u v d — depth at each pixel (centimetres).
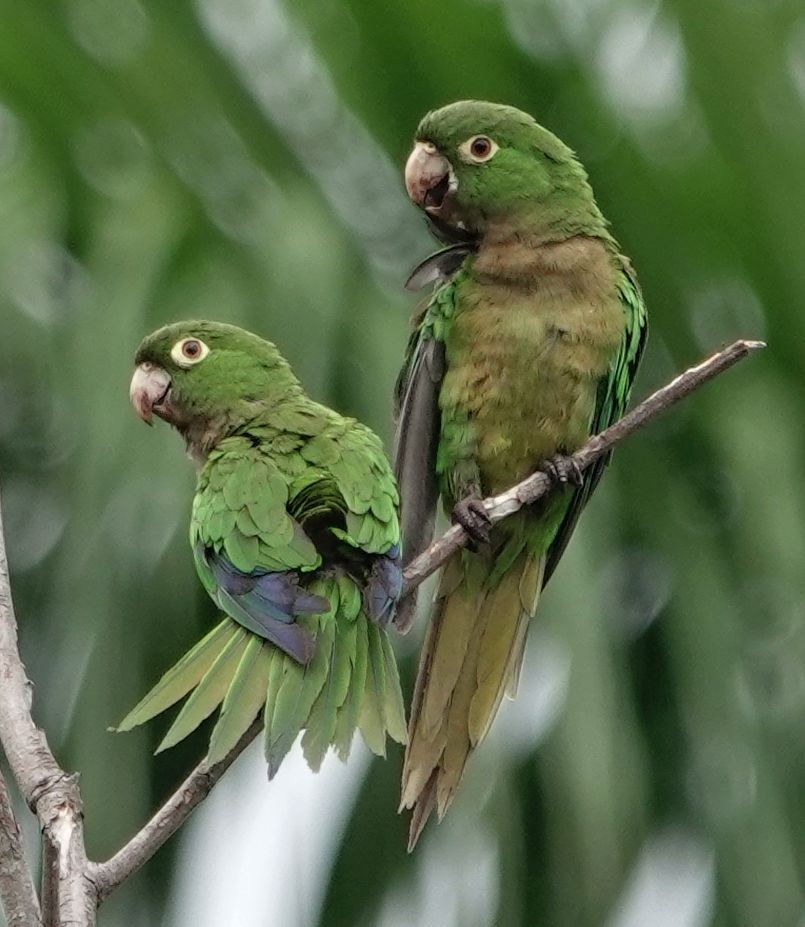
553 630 1094
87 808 1044
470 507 1007
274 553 856
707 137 1222
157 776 1178
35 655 1153
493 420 1045
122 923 1188
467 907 1088
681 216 1230
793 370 1229
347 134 1236
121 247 1172
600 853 1040
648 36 1234
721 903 1173
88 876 719
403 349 1153
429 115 1124
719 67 1220
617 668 1151
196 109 1227
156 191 1203
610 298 1060
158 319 1141
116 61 1229
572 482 1023
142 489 1076
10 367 1148
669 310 1238
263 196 1214
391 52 1222
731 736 1144
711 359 942
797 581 1155
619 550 1197
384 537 872
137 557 1072
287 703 808
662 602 1191
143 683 1082
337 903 1224
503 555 1041
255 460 900
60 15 1230
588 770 1049
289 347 1137
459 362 1052
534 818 1166
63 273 1195
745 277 1234
